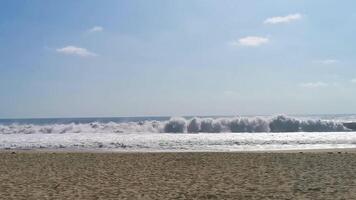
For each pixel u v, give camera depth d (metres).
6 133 42.69
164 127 44.22
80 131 43.84
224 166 16.14
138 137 35.47
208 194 10.34
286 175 13.49
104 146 27.42
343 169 14.73
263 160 17.83
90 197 10.09
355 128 44.78
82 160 18.67
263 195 10.07
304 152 21.50
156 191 10.85
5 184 12.27
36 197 10.13
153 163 17.41
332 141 30.77
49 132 43.78
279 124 44.91
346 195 9.80
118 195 10.33
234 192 10.55
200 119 44.31
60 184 12.20
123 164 17.19
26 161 18.41
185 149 25.34
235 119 44.72
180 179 13.01
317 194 10.02
